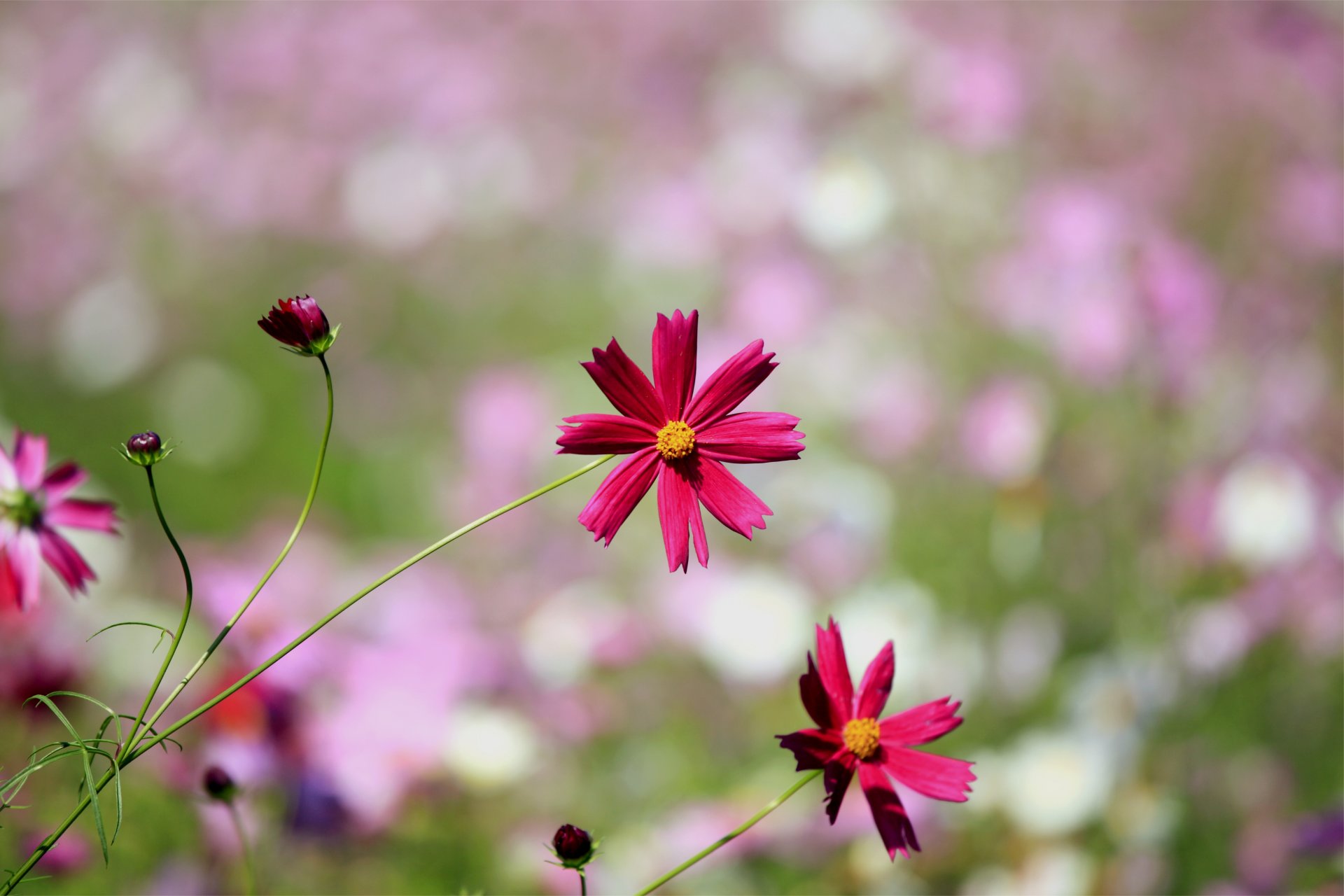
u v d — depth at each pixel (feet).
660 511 3.89
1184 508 7.20
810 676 3.92
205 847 5.08
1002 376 8.32
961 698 6.99
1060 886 5.78
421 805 5.54
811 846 5.77
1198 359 7.77
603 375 3.88
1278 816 6.30
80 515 4.19
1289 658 6.86
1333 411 7.78
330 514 10.32
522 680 6.47
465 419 9.95
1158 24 10.61
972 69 9.55
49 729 5.30
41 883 4.91
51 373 12.37
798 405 8.85
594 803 6.41
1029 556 7.57
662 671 7.10
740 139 10.45
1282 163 9.76
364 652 6.08
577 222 12.48
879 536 7.77
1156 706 6.57
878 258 9.14
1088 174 9.62
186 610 3.86
